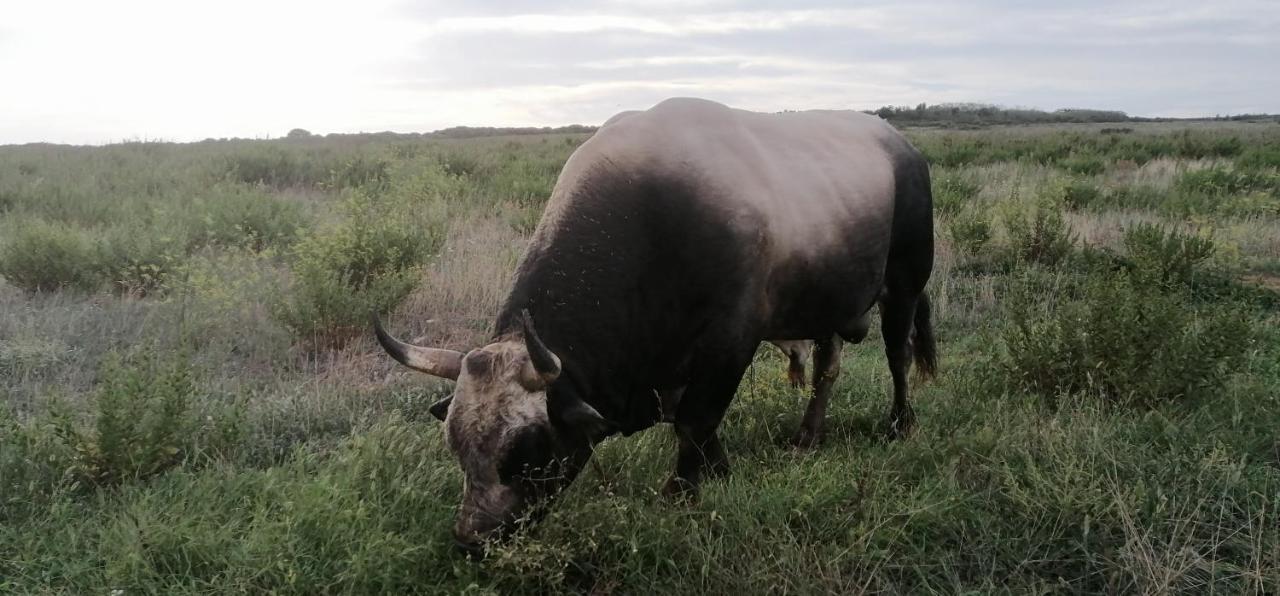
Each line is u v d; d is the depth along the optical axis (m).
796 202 4.66
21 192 13.44
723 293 4.32
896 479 4.50
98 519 3.98
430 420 5.52
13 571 3.64
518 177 15.53
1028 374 5.77
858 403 6.04
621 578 3.82
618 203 4.14
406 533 3.92
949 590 3.79
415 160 17.00
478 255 9.30
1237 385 5.47
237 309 7.45
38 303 7.95
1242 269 8.98
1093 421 4.93
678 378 4.54
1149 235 8.61
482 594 3.43
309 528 3.85
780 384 6.11
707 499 4.30
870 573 3.80
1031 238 9.66
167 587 3.60
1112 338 5.50
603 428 4.05
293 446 4.94
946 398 5.82
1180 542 3.88
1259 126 51.59
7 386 5.91
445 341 7.39
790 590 3.65
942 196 12.45
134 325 7.25
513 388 3.42
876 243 5.22
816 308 4.97
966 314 8.14
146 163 19.97
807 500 4.18
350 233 8.32
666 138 4.30
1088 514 4.03
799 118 5.32
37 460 4.48
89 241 9.04
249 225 10.47
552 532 3.72
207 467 4.45
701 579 3.65
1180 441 4.73
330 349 7.15
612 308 4.07
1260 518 3.92
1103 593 3.66
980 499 4.31
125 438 4.47
